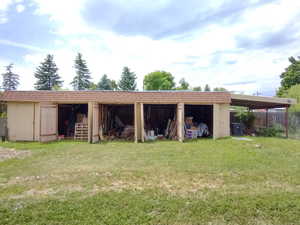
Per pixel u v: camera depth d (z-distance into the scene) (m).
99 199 3.04
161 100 9.80
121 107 13.52
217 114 9.88
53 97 9.68
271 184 3.67
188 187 3.53
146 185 3.63
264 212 2.65
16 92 9.71
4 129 9.82
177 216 2.57
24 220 2.49
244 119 13.48
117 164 5.08
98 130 10.05
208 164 5.03
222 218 2.53
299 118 11.70
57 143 8.62
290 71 25.20
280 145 7.68
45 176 4.15
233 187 3.53
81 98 9.70
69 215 2.59
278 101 10.31
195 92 9.89
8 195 3.22
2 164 5.09
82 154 6.31
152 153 6.41
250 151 6.63
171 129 10.79
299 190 3.38
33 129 9.73
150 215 2.59
